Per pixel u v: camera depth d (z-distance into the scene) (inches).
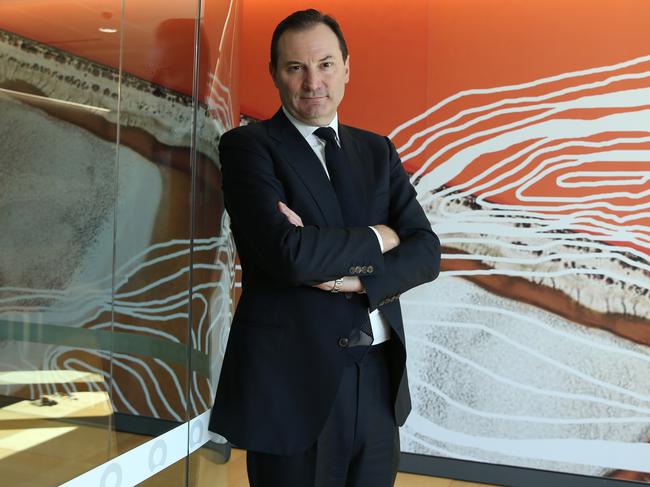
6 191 36.4
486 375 134.8
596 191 128.3
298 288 65.3
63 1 40.6
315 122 70.3
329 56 69.1
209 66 63.6
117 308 47.1
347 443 66.6
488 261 134.3
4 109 36.4
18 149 37.2
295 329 64.3
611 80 126.6
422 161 137.4
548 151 130.6
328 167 70.9
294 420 62.9
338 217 69.2
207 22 62.8
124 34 47.2
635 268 126.6
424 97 136.8
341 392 66.1
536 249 131.9
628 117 126.1
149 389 52.2
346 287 65.1
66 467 42.4
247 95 146.7
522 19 130.9
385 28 138.4
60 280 40.8
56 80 40.0
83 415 43.8
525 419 133.0
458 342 136.2
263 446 62.3
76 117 41.8
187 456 60.4
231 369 65.1
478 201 134.6
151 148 51.4
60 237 40.6
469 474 135.9
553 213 130.7
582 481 129.7
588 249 129.0
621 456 128.0
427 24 136.0
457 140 135.3
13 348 37.6
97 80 43.9
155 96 51.9
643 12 124.6
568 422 130.7
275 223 64.1
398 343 68.7
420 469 138.7
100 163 44.3
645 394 126.5
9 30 36.6
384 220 73.4
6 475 37.6
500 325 133.9
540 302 131.7
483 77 133.4
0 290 36.3
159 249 53.1
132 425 50.2
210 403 65.9
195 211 60.7
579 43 128.1
